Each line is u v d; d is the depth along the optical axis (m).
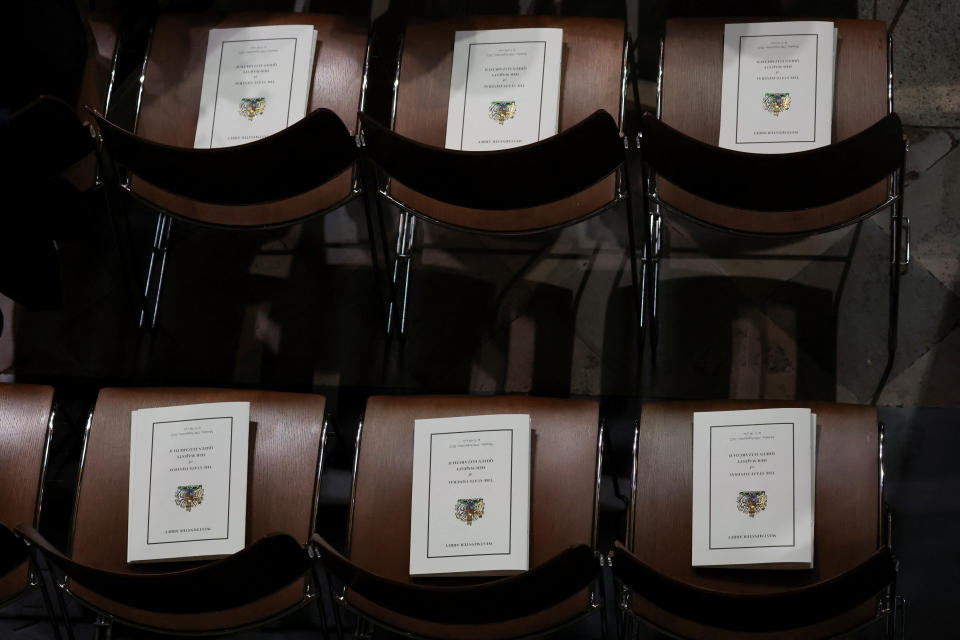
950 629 3.43
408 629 3.02
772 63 3.30
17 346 4.08
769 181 2.94
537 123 3.28
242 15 3.58
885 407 3.71
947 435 3.66
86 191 3.70
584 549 2.56
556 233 4.05
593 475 3.03
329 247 4.12
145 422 3.15
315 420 3.18
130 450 3.16
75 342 4.07
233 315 4.05
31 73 3.41
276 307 4.05
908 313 3.81
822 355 3.79
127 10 3.79
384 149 2.99
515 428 3.03
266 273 4.10
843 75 3.33
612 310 3.91
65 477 3.92
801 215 3.25
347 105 3.45
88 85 3.71
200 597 2.81
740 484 2.95
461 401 3.14
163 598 2.79
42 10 3.37
